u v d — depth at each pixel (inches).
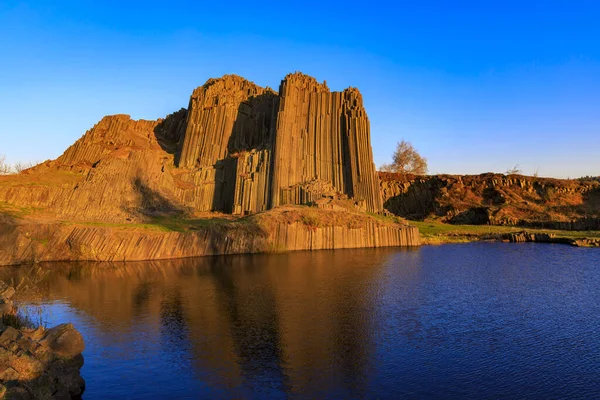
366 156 2832.2
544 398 629.3
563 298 1209.4
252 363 743.1
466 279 1465.3
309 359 761.6
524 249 2305.6
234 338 866.8
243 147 2942.9
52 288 1311.5
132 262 1808.6
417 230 2554.1
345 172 2834.6
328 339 861.8
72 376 633.6
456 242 2672.2
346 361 753.6
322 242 2281.0
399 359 764.0
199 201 2677.2
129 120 3213.6
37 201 1979.6
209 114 3004.4
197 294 1230.9
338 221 2351.1
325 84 3095.5
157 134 3304.6
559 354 791.7
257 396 629.9
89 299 1173.7
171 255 1927.9
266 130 2992.1
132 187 2276.1
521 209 3462.1
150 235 1903.3
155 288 1309.1
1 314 773.3
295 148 2765.7
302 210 2338.8
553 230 2950.3
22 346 609.0
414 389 653.3
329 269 1648.6
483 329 928.9
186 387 657.0
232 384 666.2
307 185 2605.8
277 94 3129.9
